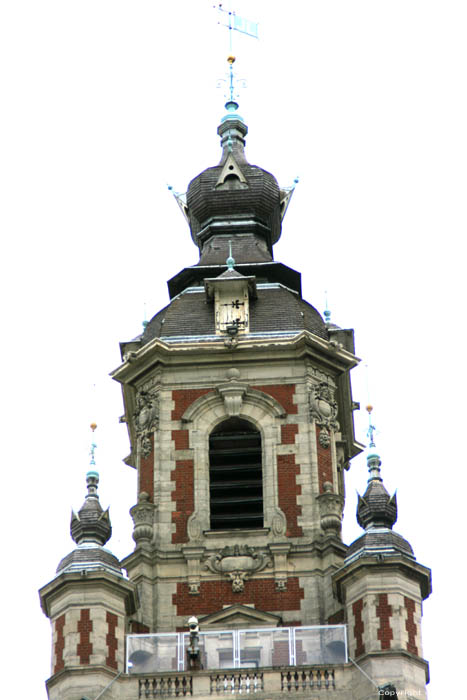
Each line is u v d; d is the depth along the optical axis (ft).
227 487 294.87
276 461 294.66
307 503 290.56
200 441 297.12
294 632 263.70
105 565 267.18
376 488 276.00
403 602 262.06
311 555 285.23
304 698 255.09
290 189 338.13
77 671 256.93
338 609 279.08
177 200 337.11
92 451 282.36
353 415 319.47
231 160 333.42
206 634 264.11
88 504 275.80
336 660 261.44
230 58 349.61
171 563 286.25
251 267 317.83
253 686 256.32
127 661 262.47
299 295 320.09
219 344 303.27
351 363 305.73
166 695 256.11
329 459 296.30
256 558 285.64
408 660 256.93
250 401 299.99
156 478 294.05
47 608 266.98
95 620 261.65
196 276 318.65
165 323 308.81
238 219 329.11
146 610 282.56
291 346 302.66
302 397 300.20
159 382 301.84
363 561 264.11
